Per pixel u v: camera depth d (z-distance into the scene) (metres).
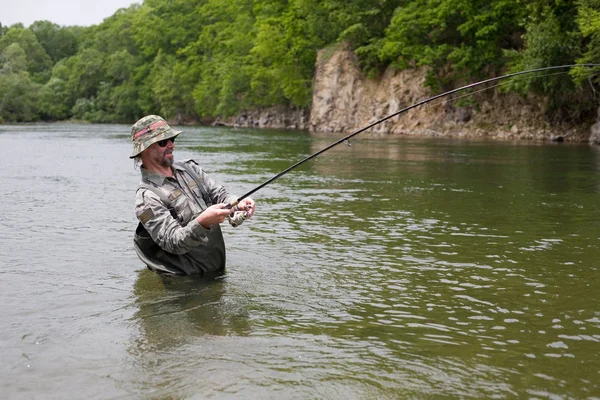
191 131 37.75
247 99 51.31
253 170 11.77
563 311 3.32
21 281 3.94
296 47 42.38
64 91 84.75
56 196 8.16
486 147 19.14
